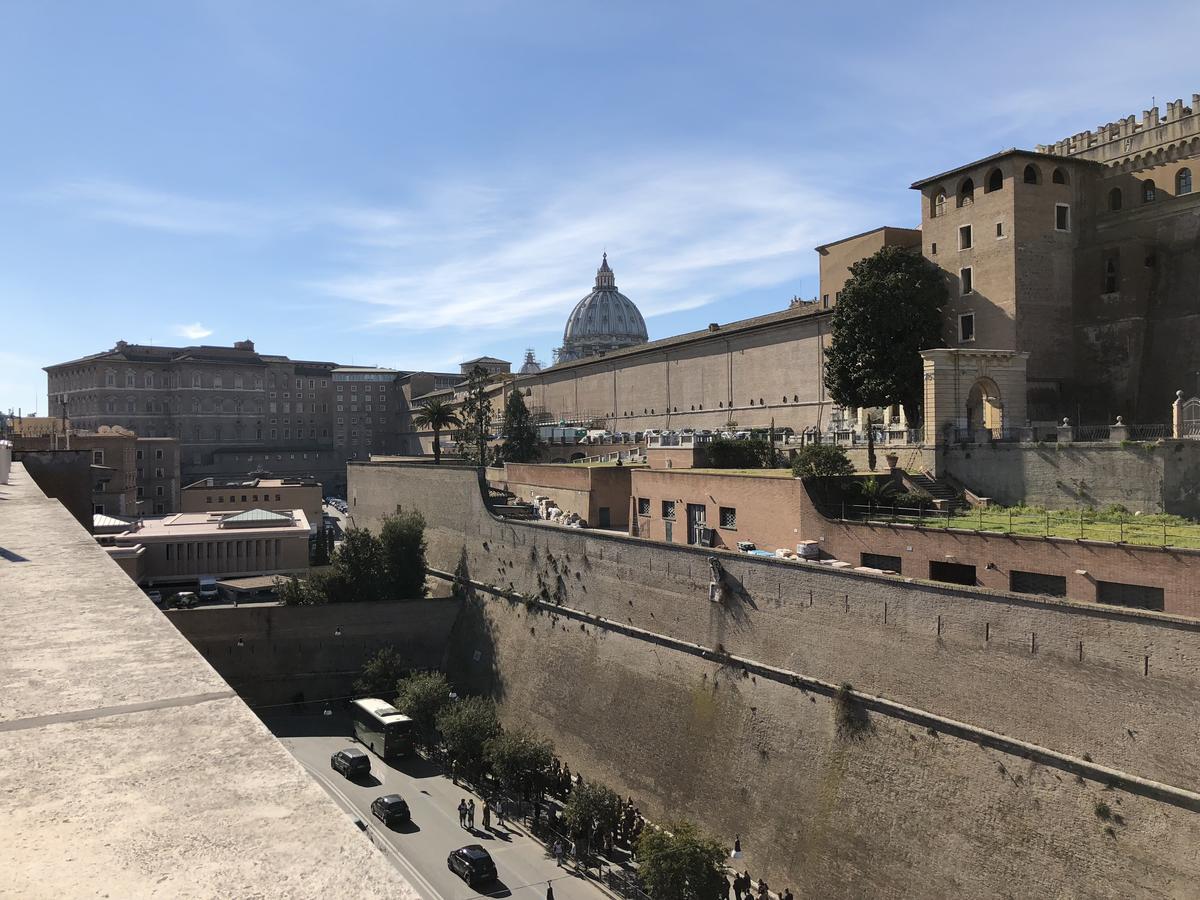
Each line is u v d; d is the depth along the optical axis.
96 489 127.00
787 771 39.94
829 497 48.81
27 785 4.13
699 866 36.03
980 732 32.81
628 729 49.94
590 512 70.69
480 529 71.62
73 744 4.64
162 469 163.00
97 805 3.99
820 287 85.06
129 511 135.12
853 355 66.44
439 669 70.50
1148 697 28.27
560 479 76.00
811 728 39.56
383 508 95.75
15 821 3.79
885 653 36.78
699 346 104.25
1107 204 65.62
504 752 48.28
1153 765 28.00
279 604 76.69
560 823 45.66
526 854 43.59
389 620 70.69
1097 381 63.47
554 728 55.94
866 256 77.44
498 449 114.25
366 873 3.55
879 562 43.53
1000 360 57.06
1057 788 30.23
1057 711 30.66
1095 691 29.62
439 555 78.81
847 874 35.84
